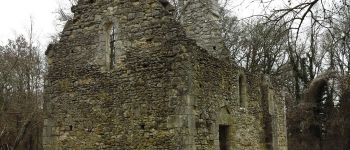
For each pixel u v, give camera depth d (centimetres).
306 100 3297
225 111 1634
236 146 1683
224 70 1664
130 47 1544
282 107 2158
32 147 3052
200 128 1459
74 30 1672
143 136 1472
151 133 1459
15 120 2947
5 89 3016
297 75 3488
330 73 3200
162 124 1443
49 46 1712
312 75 3447
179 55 1450
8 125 2842
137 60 1522
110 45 1638
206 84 1528
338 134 3116
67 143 1622
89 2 1658
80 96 1619
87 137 1583
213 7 1827
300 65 3456
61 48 1686
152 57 1497
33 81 3198
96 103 1582
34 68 3231
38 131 3047
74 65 1650
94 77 1600
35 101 3020
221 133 1680
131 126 1498
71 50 1666
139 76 1509
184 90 1425
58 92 1667
